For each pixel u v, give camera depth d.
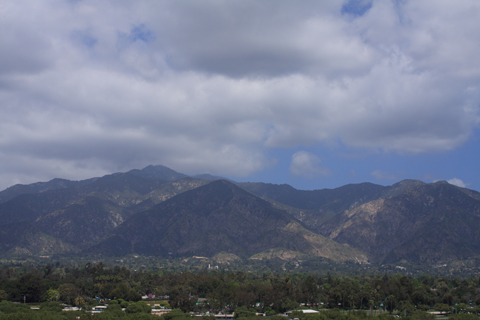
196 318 189.25
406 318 198.75
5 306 193.50
